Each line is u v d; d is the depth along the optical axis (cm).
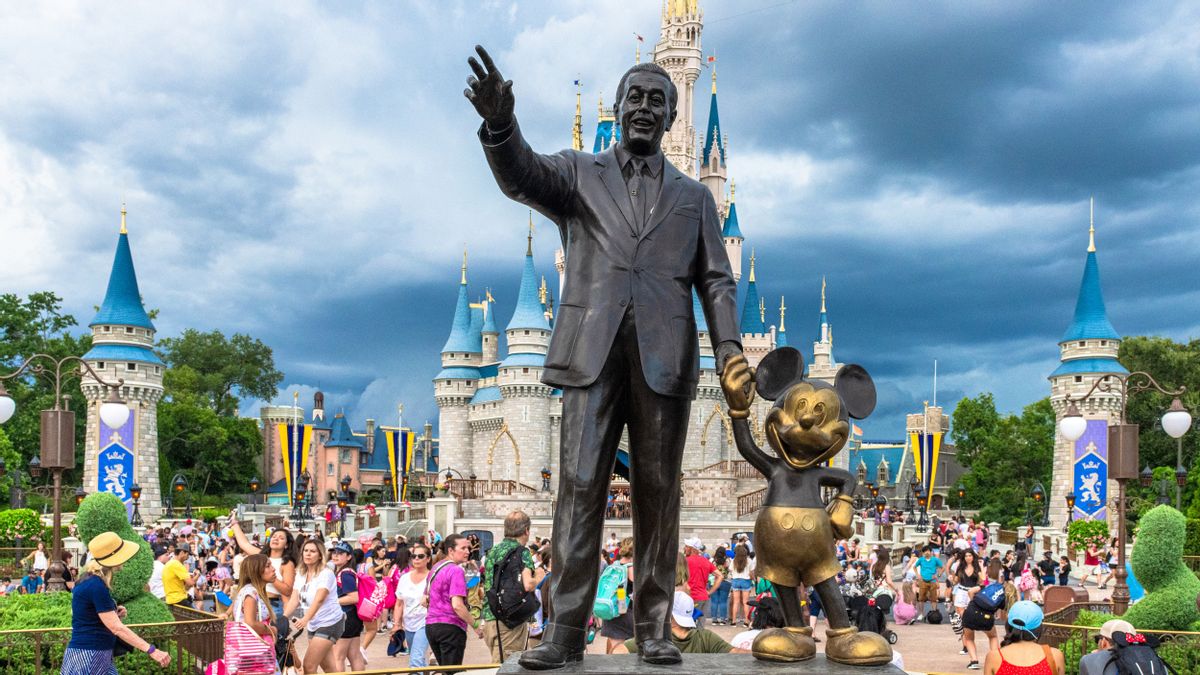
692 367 560
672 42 10956
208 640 1219
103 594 887
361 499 10350
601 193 568
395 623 1653
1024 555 2742
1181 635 1142
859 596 1745
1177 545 1257
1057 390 7675
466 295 10319
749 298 10519
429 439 12762
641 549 561
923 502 5278
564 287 574
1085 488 7138
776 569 540
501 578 1034
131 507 7025
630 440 562
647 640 545
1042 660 850
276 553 1113
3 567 3209
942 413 12594
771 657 529
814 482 545
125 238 7638
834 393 543
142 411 7456
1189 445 7244
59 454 1639
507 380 8956
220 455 8994
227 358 10881
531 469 8862
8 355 7262
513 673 521
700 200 587
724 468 7738
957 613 2075
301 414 12062
